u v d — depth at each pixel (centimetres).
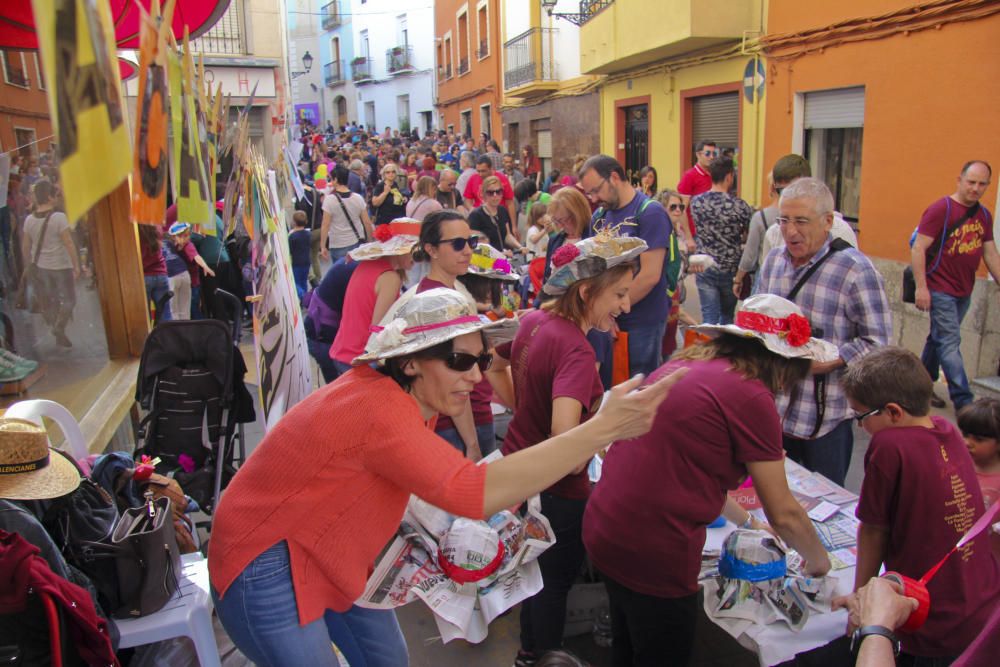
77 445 303
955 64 712
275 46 1692
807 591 273
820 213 349
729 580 281
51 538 244
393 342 208
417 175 1486
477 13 2761
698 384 243
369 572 266
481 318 216
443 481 195
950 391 595
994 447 312
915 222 778
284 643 215
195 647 265
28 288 423
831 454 373
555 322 293
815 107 950
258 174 429
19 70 473
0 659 209
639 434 199
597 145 1761
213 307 835
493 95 2645
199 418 421
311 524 211
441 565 274
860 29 834
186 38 208
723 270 681
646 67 1437
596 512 268
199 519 454
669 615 256
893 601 184
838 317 355
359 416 203
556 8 1948
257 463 214
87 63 106
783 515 246
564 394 275
